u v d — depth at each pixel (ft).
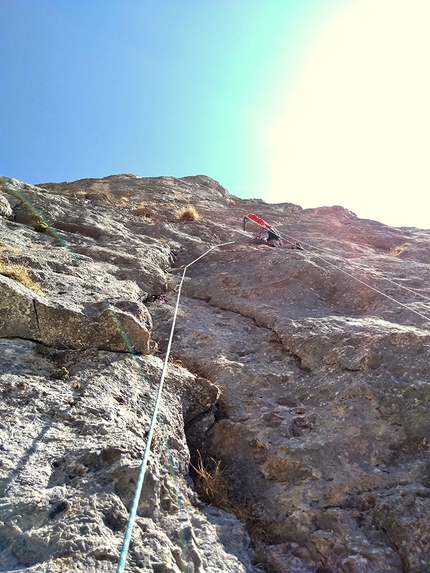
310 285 26.40
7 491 8.58
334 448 13.83
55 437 10.48
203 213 51.96
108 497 8.96
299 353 19.19
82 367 13.94
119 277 24.75
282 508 12.39
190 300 26.22
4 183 35.88
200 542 10.05
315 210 59.31
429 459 13.39
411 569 10.57
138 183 69.21
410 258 34.63
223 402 16.43
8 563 7.27
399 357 17.11
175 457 12.38
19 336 14.29
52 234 29.14
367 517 11.88
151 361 15.80
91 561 7.45
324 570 10.87
